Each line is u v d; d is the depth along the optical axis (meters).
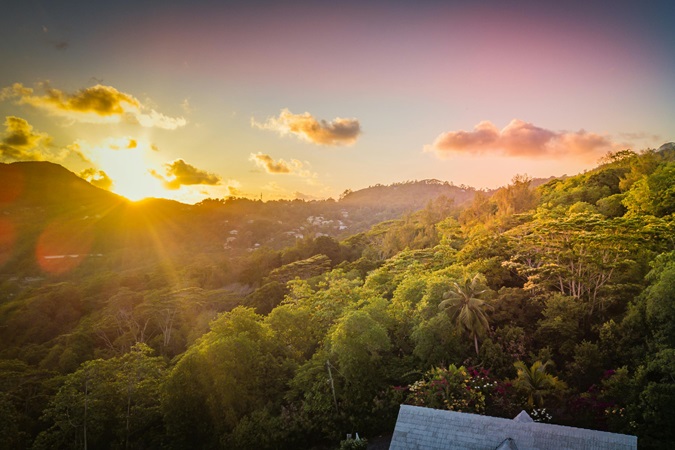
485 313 43.22
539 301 46.44
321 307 63.19
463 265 61.69
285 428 38.91
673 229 45.09
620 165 102.62
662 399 27.72
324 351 46.97
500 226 82.50
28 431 49.28
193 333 81.62
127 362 50.09
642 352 34.75
